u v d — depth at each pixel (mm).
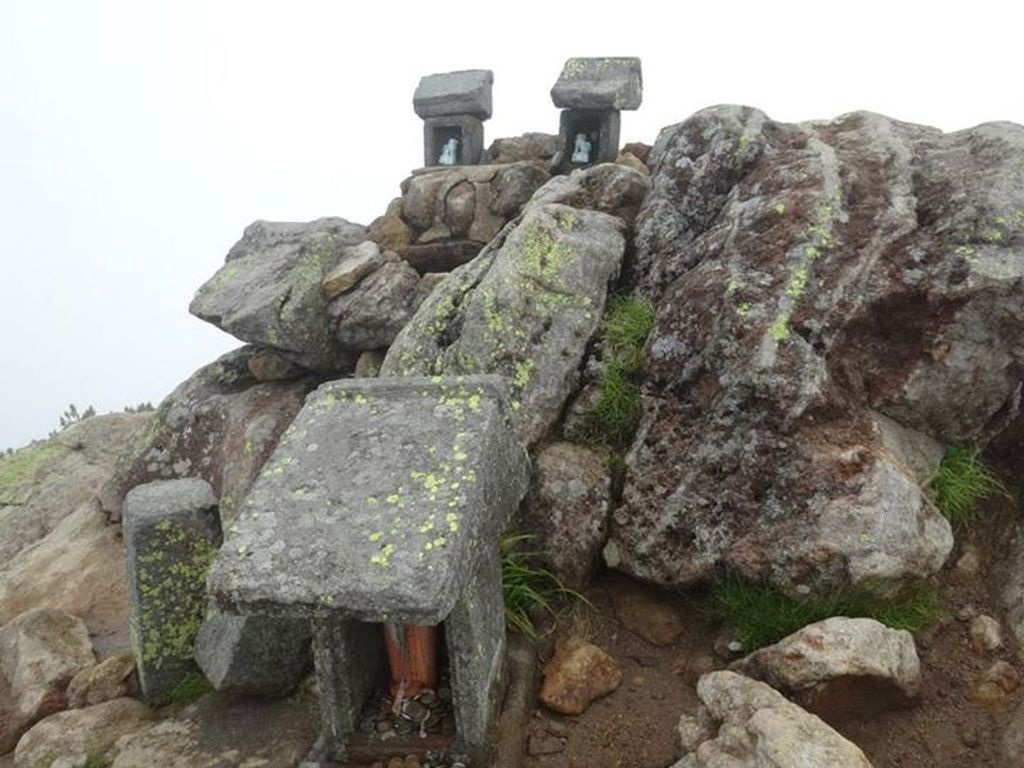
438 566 2801
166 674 4500
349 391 3730
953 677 3703
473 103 9734
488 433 3395
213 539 4633
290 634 4211
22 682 4898
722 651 3990
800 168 5172
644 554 4367
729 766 3072
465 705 3309
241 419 7387
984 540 4379
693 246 5457
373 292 7379
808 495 3947
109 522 7785
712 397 4457
